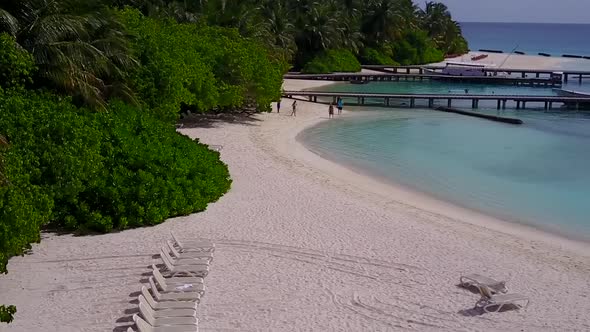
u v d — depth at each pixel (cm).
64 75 2219
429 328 1283
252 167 2752
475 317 1338
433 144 3731
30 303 1334
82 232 1791
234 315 1310
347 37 8469
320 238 1825
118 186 1844
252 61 4025
